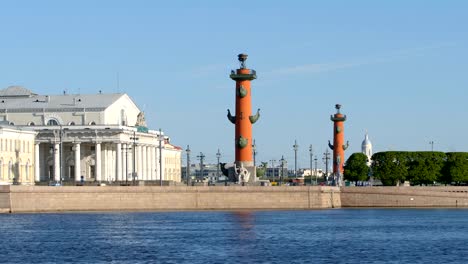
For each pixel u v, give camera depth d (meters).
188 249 129.12
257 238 145.50
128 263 114.31
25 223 172.62
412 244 138.00
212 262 115.12
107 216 195.75
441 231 161.75
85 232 154.12
